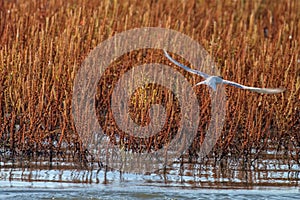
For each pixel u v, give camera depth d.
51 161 38.47
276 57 47.91
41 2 66.19
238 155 39.53
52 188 33.62
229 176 36.91
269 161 39.69
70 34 51.50
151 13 62.09
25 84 40.84
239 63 43.16
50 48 45.62
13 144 38.84
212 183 35.53
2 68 42.34
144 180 35.84
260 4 74.69
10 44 50.47
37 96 41.09
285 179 36.59
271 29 65.44
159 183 35.38
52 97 39.75
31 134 39.03
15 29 54.94
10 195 32.19
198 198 32.72
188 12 65.31
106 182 35.25
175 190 34.06
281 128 40.91
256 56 50.56
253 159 39.97
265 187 34.97
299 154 40.53
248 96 41.59
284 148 40.78
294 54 48.75
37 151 39.31
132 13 63.03
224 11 70.44
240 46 52.50
